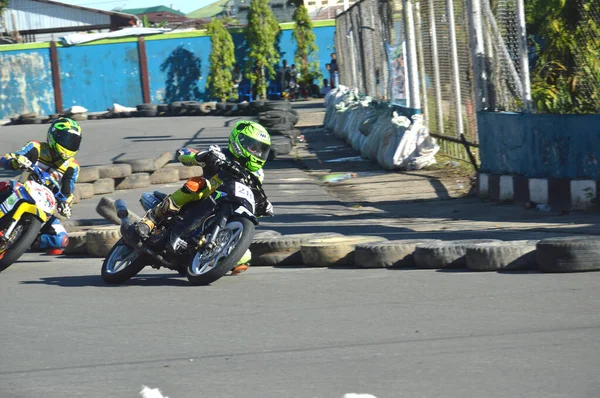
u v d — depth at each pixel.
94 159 57.09
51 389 12.43
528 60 31.64
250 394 11.87
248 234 19.22
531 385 11.72
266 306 17.36
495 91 32.62
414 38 44.72
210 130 75.56
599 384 11.63
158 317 16.80
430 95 46.12
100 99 118.00
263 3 114.69
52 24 160.62
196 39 117.12
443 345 13.86
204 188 19.25
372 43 60.41
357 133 53.78
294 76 116.06
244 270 21.77
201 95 118.19
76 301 18.62
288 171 46.41
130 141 68.50
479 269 19.83
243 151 19.28
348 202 34.41
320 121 82.25
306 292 18.55
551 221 26.36
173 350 14.33
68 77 117.81
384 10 53.78
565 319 15.08
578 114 27.69
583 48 29.22
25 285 20.84
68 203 24.59
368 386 11.98
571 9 29.25
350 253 21.56
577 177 27.92
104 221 29.84
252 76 115.38
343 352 13.75
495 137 31.56
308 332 15.12
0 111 117.75
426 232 25.67
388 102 53.91
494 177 31.44
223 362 13.49
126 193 40.56
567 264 18.92
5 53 117.06
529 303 16.39
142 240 19.62
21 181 23.56
